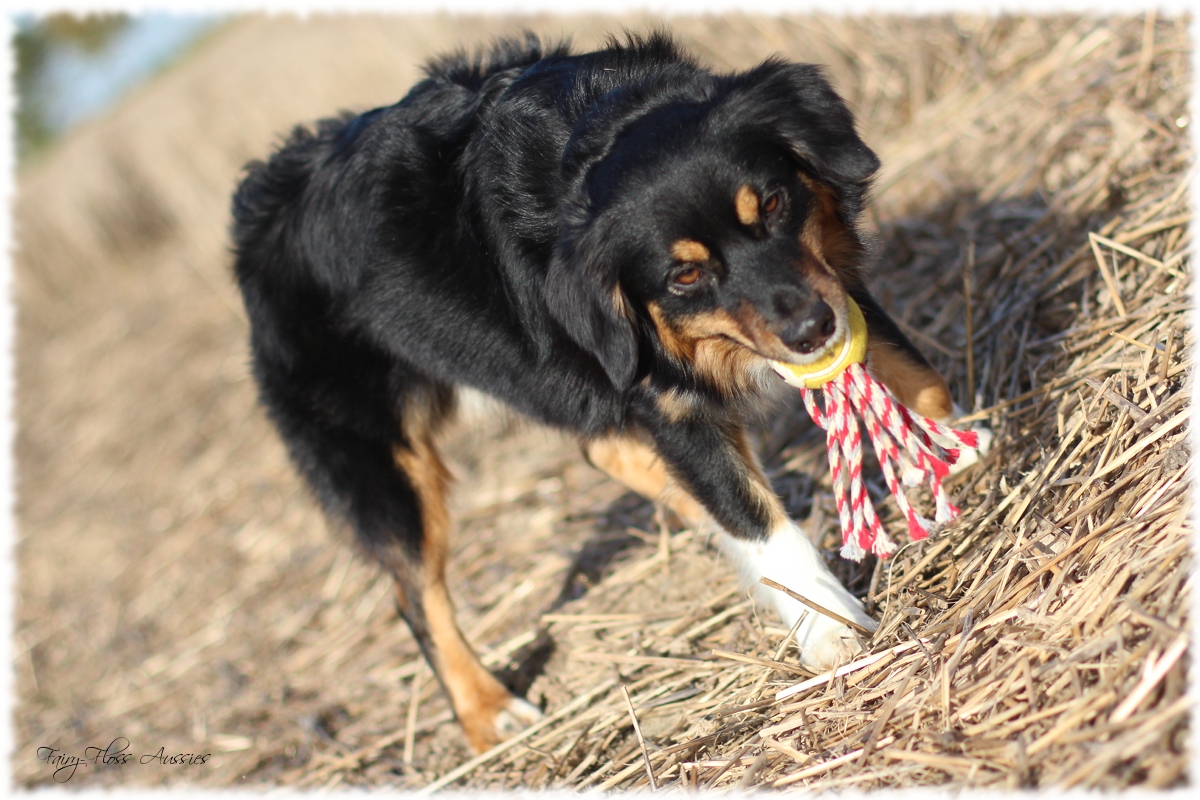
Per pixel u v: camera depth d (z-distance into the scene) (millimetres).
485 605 4109
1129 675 1990
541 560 4180
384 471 3566
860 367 2674
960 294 3756
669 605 3441
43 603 6566
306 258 3486
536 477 4863
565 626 3633
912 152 4750
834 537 3203
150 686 5043
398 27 9633
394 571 3537
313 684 4320
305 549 5594
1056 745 1968
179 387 8688
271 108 10742
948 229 4121
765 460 3840
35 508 7961
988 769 2020
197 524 6566
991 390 3340
